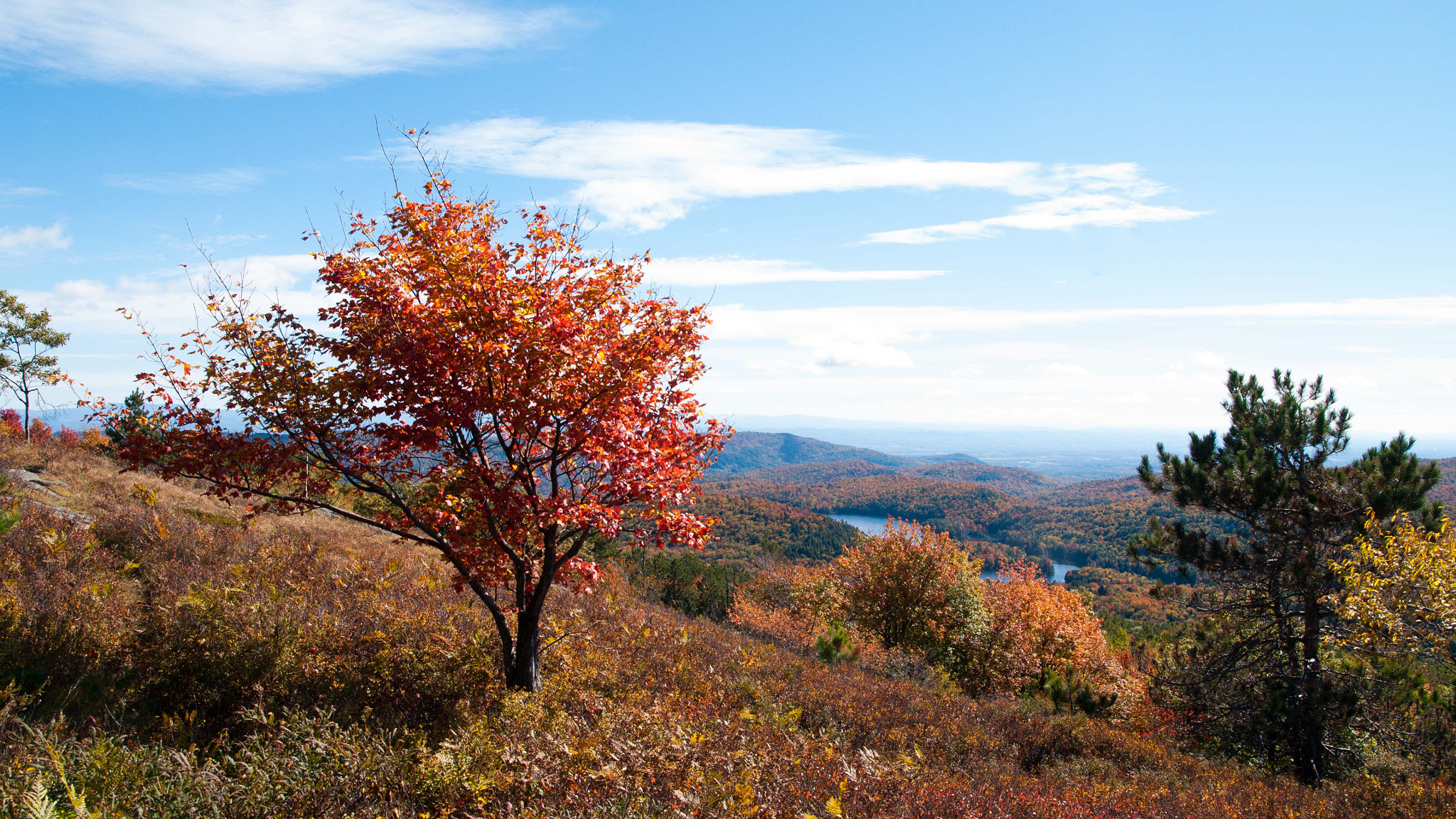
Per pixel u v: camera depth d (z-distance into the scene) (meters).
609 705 6.80
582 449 6.94
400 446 6.70
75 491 11.64
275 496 6.50
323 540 12.98
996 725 10.67
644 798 4.37
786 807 4.69
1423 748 13.30
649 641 10.58
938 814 5.20
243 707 5.71
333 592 9.12
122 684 6.01
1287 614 15.53
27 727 4.30
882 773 5.67
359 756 4.66
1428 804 8.59
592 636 9.70
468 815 4.19
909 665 16.86
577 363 6.47
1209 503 16.00
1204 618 17.33
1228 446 16.56
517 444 7.02
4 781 3.65
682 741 5.20
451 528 6.71
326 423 6.31
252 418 6.24
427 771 4.57
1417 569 12.74
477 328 6.26
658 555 36.53
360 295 6.48
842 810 4.82
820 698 9.55
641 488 6.61
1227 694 15.78
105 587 7.39
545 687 7.15
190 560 9.24
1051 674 17.61
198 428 6.23
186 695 5.95
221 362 6.25
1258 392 16.70
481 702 6.77
